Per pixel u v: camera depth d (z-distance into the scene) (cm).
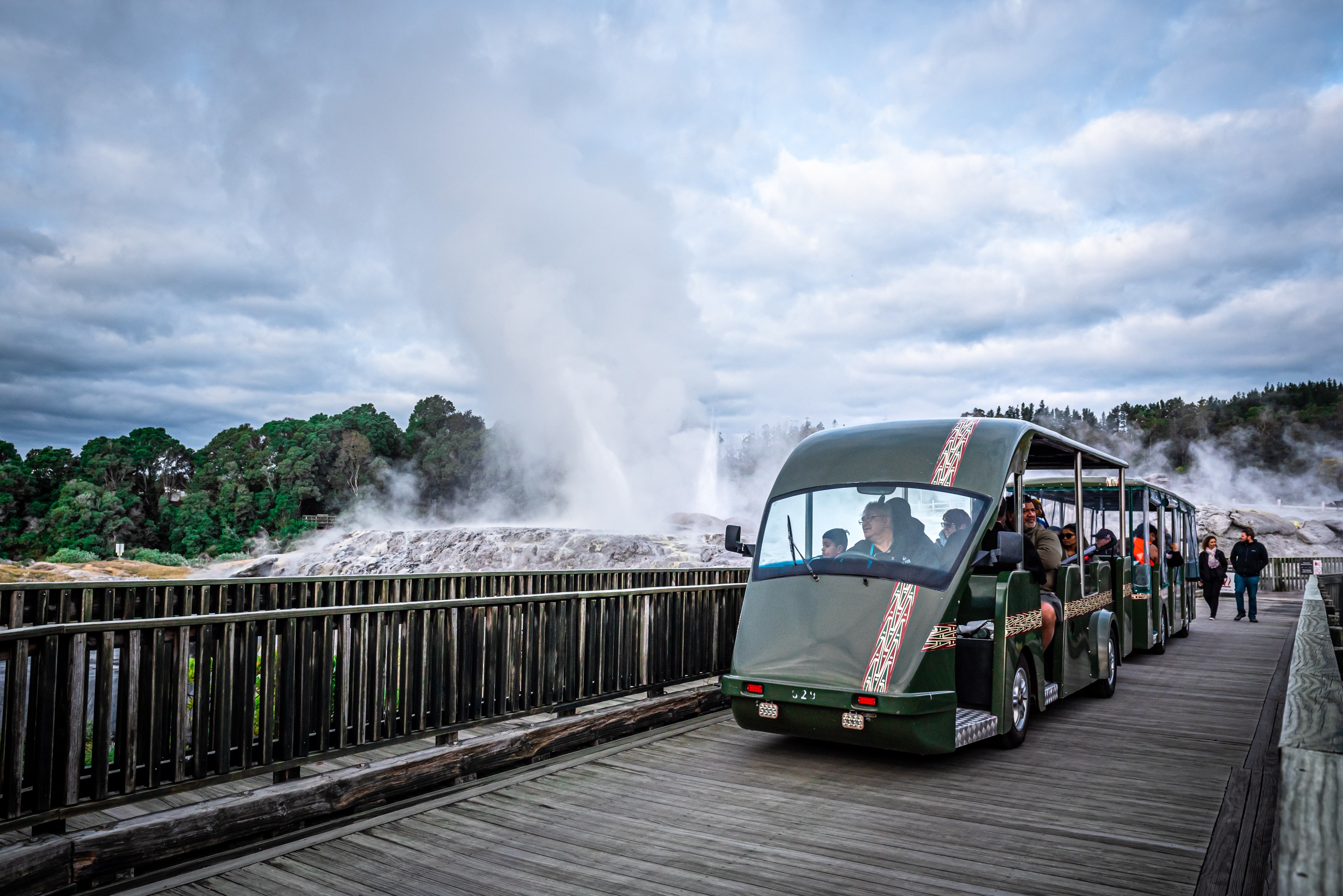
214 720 520
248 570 3972
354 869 482
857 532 773
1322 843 183
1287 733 221
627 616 869
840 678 692
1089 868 486
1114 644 1055
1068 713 923
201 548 13950
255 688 604
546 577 1035
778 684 713
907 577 729
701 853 510
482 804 604
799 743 791
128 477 16025
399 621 643
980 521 744
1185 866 489
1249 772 686
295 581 805
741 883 465
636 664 879
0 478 14688
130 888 452
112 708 514
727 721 888
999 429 813
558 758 740
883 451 814
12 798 425
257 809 518
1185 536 1759
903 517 764
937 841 529
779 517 817
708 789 641
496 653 722
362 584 865
